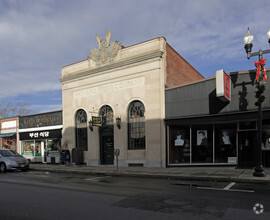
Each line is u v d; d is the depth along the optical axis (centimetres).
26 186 970
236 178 990
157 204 639
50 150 2103
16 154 1762
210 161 1408
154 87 1514
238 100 1272
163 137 1470
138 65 1588
